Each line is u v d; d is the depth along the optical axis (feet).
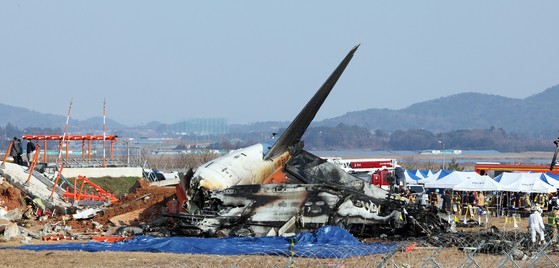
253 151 373.61
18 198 404.98
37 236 317.22
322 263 237.25
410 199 482.28
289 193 325.21
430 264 235.61
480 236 288.92
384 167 650.02
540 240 293.64
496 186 523.29
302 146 407.23
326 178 394.73
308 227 313.73
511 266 242.17
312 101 375.25
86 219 382.83
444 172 574.15
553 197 531.50
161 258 251.80
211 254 261.65
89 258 250.57
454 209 504.02
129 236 321.52
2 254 256.93
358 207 318.45
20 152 500.33
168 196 394.93
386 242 300.81
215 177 335.67
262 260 244.01
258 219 315.58
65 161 564.71
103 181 553.23
